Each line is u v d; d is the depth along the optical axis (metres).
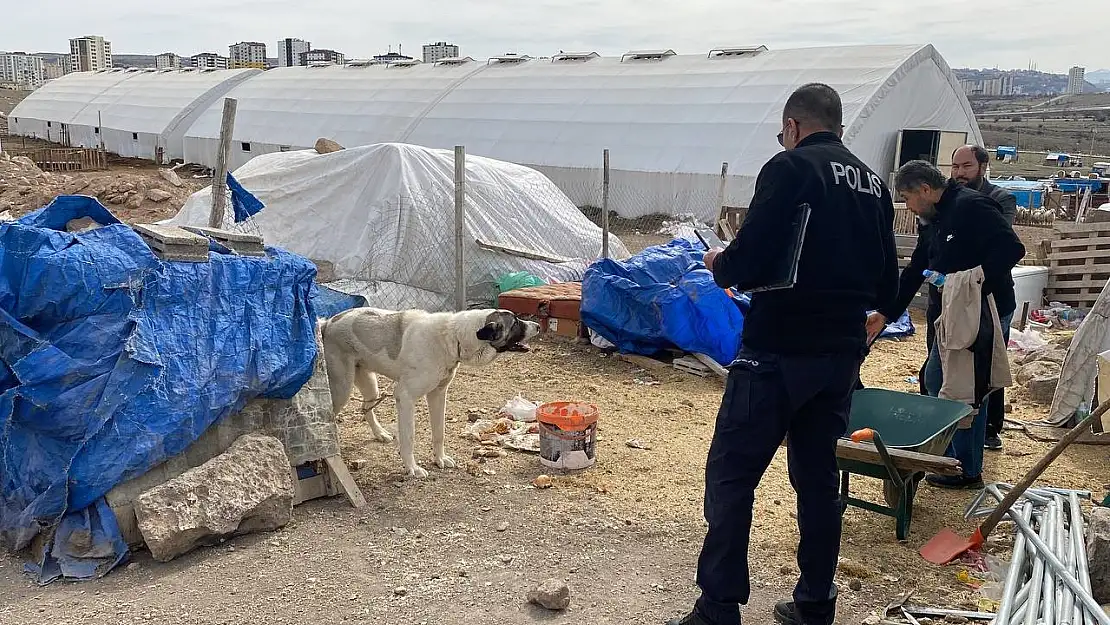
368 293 10.03
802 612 3.65
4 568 4.25
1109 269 11.51
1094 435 6.48
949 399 5.16
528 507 5.14
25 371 4.18
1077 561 3.90
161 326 4.55
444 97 28.47
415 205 10.79
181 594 4.04
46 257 4.29
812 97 3.50
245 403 4.95
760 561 4.47
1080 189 29.66
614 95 24.64
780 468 5.86
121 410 4.35
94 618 3.82
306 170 11.53
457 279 9.56
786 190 3.22
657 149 21.80
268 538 4.64
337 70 35.12
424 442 6.31
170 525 4.29
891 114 21.09
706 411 7.24
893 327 10.35
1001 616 3.57
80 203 5.50
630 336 8.86
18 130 50.38
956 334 5.16
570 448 5.72
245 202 7.89
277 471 4.81
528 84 27.20
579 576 4.32
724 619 3.47
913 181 5.24
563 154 23.23
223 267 4.91
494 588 4.18
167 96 38.59
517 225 11.85
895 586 4.22
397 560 4.45
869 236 3.42
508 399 7.47
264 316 5.02
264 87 35.41
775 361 3.34
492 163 12.57
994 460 6.12
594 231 13.28
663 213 21.22
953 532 4.74
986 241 5.12
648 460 6.02
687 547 4.64
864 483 5.70
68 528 4.27
